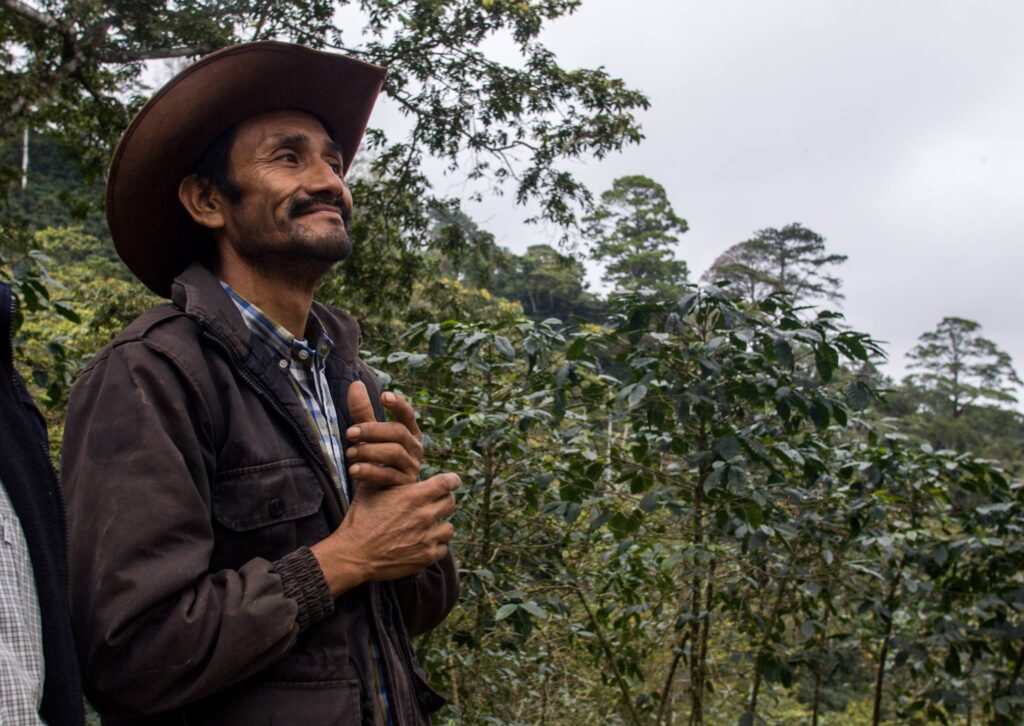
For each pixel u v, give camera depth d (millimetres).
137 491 1009
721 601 3146
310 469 1171
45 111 8250
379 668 1184
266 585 1030
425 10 7914
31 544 829
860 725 5418
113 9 7469
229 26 7855
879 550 3447
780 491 2830
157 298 8102
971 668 3600
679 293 2678
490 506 2953
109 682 979
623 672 3266
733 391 2662
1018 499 3434
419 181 8773
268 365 1188
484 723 2941
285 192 1243
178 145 1269
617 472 3010
